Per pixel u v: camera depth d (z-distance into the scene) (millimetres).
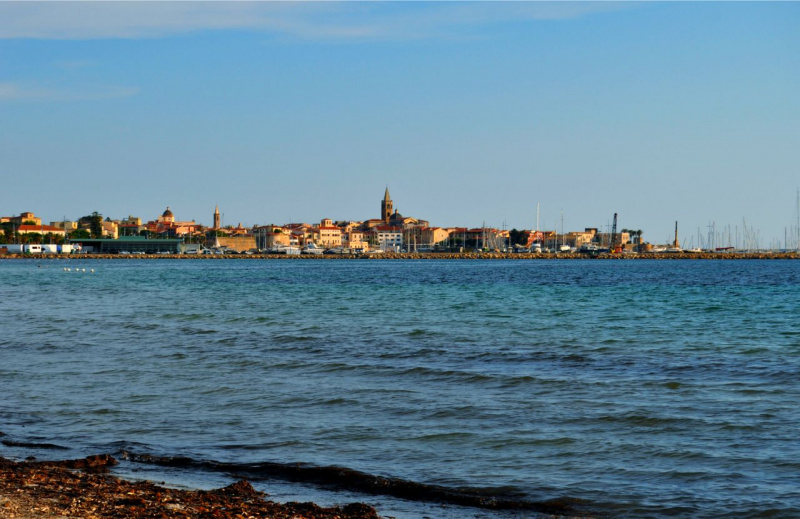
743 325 54781
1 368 35094
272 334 48406
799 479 19141
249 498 17578
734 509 17344
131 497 17109
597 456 21125
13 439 22922
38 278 140250
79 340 45594
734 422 24375
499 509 17500
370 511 16922
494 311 67062
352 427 24188
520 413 25797
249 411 26391
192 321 57281
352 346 42688
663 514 17156
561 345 43312
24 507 16109
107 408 26844
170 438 23125
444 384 31000
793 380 31547
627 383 31000
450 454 21422
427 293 94625
